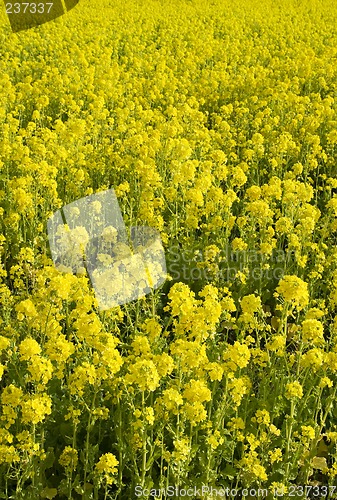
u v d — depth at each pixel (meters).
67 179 7.45
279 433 3.67
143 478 3.35
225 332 5.46
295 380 4.12
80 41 18.56
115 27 21.17
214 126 10.28
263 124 10.65
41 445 3.52
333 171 8.86
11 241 6.28
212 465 3.61
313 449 3.90
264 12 27.44
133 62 15.60
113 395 3.81
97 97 10.20
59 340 3.73
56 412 3.92
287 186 6.28
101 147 8.65
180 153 7.46
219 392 4.13
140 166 6.68
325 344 4.53
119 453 3.68
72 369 4.25
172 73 13.66
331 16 27.41
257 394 4.45
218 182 7.30
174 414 3.59
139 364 3.25
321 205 7.88
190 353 3.51
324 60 15.59
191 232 6.46
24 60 15.56
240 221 6.05
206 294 3.91
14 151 7.81
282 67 14.77
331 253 6.25
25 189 6.75
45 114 11.22
